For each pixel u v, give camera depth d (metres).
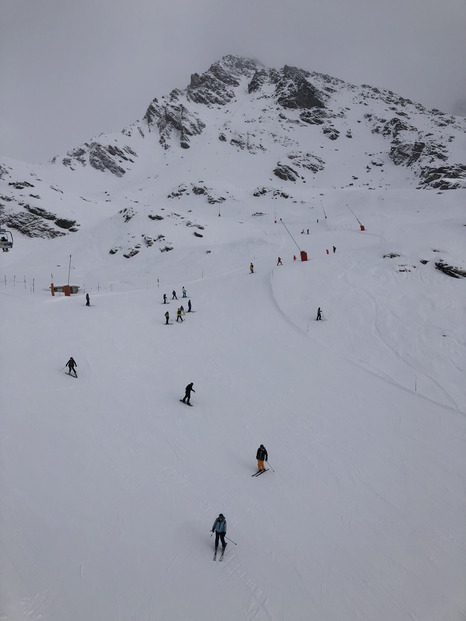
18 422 17.58
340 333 30.62
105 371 24.53
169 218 86.56
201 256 66.19
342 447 17.98
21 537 11.55
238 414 20.66
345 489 15.23
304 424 19.84
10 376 22.11
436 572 11.74
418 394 22.69
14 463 14.77
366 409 21.33
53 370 23.77
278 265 49.34
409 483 15.69
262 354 28.53
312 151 199.12
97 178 196.62
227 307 39.31
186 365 26.67
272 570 11.52
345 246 60.19
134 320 36.00
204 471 15.84
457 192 91.25
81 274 70.50
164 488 14.60
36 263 77.62
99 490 14.09
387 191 108.44
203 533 12.70
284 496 14.71
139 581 10.79
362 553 12.34
